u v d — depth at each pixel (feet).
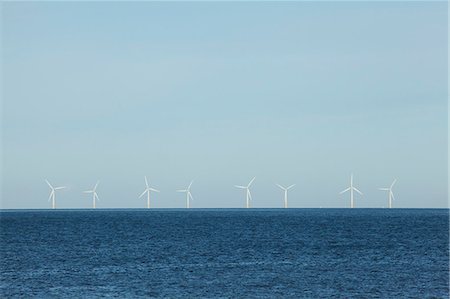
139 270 242.78
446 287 204.23
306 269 244.63
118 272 237.45
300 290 198.49
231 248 333.21
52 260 278.26
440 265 258.57
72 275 229.86
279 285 207.31
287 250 321.52
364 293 193.88
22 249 331.16
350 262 268.21
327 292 195.31
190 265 257.75
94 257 290.35
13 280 218.38
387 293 193.88
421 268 248.52
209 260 276.21
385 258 284.20
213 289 200.13
